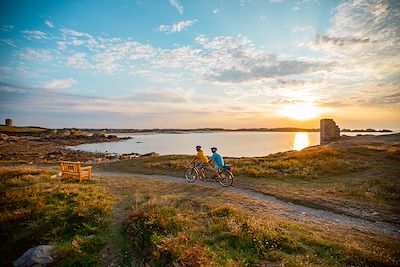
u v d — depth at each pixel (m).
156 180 20.14
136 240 9.77
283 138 151.50
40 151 69.69
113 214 12.45
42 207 12.97
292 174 20.81
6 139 102.75
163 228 10.15
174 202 13.27
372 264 7.48
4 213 12.59
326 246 8.52
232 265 7.52
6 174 21.02
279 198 14.97
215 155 18.34
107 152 71.44
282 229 9.86
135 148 86.69
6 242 10.91
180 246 8.67
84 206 12.65
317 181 18.88
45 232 10.98
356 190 15.80
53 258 9.09
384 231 10.38
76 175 19.47
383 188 16.02
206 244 8.95
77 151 70.50
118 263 8.98
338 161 23.77
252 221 10.32
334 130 53.97
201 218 11.20
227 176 18.05
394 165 22.25
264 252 8.32
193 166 19.97
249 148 78.06
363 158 25.22
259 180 19.58
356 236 9.60
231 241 9.07
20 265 8.89
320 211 12.80
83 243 9.81
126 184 18.56
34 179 19.11
